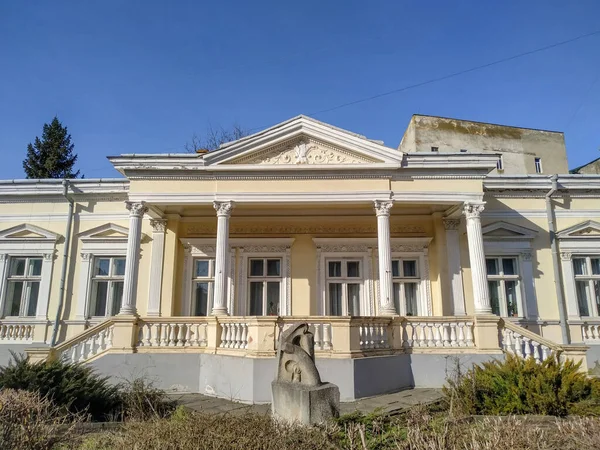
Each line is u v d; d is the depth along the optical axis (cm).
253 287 1364
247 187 1159
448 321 1016
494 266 1377
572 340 1298
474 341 1008
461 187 1162
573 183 1396
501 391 680
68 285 1362
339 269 1369
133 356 995
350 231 1375
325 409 505
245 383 849
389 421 545
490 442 399
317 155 1180
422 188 1162
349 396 815
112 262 1390
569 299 1334
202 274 1373
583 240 1368
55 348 989
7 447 439
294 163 1174
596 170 2147
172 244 1342
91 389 710
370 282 1338
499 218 1378
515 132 2258
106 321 1036
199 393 964
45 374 695
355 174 1162
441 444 396
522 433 415
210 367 958
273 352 849
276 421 457
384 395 864
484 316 1015
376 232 1373
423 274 1338
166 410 718
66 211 1418
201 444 396
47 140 3203
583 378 682
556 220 1392
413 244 1359
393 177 1164
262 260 1378
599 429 420
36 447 455
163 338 1028
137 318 1034
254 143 1166
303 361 546
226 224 1137
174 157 1162
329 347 857
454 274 1297
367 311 1320
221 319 980
